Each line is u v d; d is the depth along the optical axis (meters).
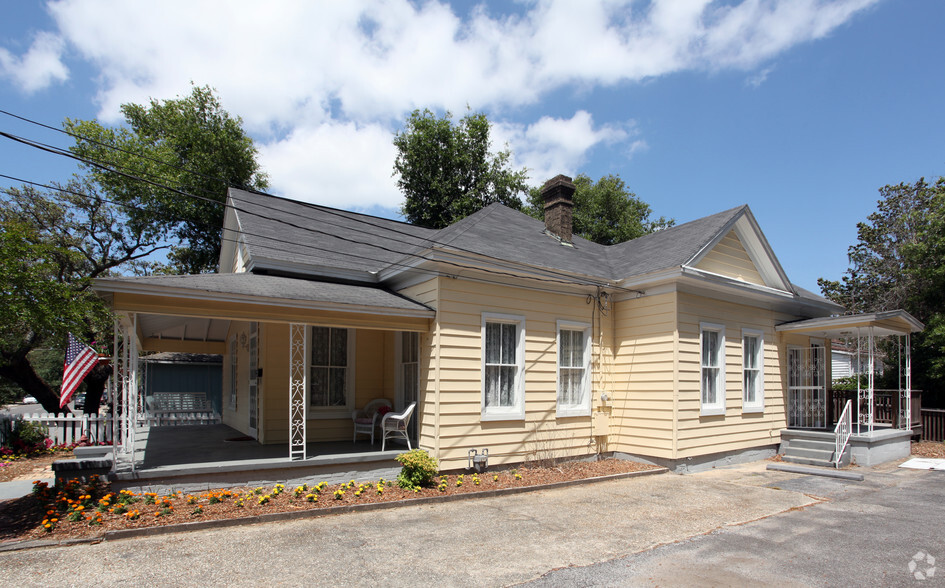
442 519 6.76
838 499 8.12
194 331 14.31
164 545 5.54
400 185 28.23
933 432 14.72
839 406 14.04
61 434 13.34
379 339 11.25
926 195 19.98
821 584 4.73
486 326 9.67
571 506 7.56
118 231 22.06
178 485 7.17
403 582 4.70
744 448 11.75
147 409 18.52
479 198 27.73
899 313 11.71
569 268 10.67
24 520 6.20
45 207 18.62
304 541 5.76
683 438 10.23
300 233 11.94
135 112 23.86
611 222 30.17
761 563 5.25
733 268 11.97
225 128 24.64
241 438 11.16
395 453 8.74
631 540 5.99
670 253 11.25
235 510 6.60
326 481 8.10
